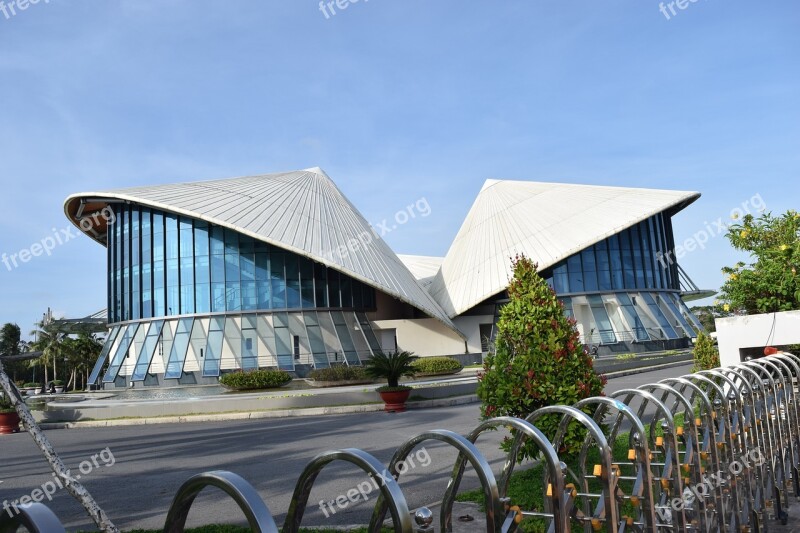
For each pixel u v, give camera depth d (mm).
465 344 43406
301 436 14547
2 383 4457
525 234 45844
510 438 7832
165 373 34156
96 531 7230
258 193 40844
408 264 66188
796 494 6508
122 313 40219
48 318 71125
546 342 7621
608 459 3479
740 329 8570
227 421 19062
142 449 13914
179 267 38094
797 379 6992
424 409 19859
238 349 35656
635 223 42156
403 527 2434
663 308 45750
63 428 19656
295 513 2568
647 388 5234
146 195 37219
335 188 48656
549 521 4168
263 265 38344
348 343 38594
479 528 6137
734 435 5418
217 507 8219
